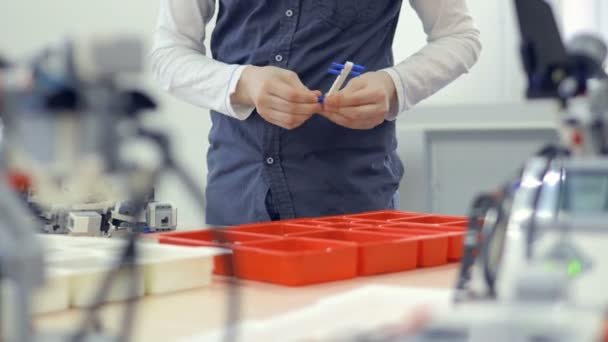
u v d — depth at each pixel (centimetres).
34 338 41
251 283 74
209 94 123
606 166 88
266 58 127
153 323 58
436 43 132
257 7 126
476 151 192
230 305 56
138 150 39
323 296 67
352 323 53
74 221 103
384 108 118
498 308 50
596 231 83
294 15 126
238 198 129
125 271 47
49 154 37
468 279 61
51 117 37
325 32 127
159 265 68
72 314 60
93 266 66
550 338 44
